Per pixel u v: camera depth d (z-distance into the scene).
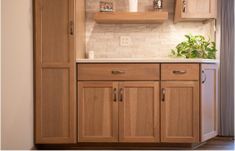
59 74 2.72
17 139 2.44
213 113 2.94
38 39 2.71
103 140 2.74
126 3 3.36
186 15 3.10
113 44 3.39
